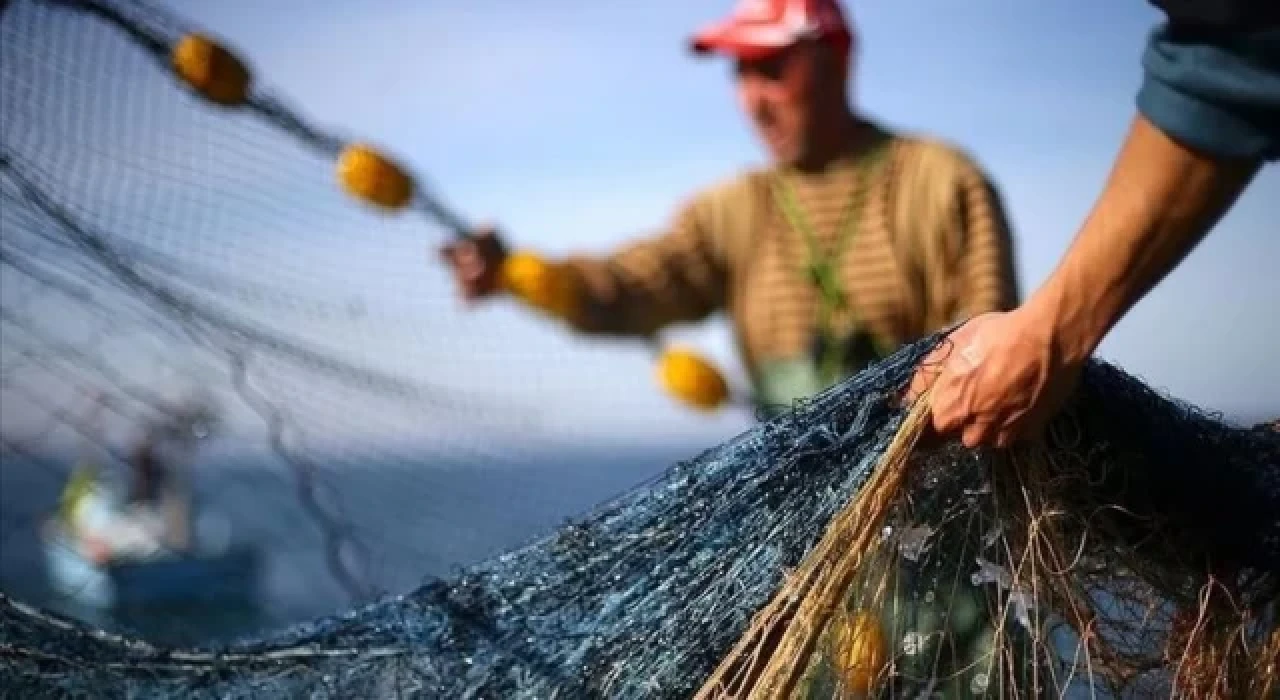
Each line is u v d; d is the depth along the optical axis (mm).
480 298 3197
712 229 3336
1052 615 2166
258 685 2324
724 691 2086
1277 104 1807
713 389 3021
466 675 2258
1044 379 1968
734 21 3250
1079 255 1929
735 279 3318
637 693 2152
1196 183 1866
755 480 2135
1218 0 1793
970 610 2182
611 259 3367
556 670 2209
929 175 3129
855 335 3176
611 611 2199
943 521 2125
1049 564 2123
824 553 2072
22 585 2939
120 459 2740
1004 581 2115
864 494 2064
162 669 2330
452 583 2307
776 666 2062
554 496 2854
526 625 2248
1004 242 3119
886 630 2146
